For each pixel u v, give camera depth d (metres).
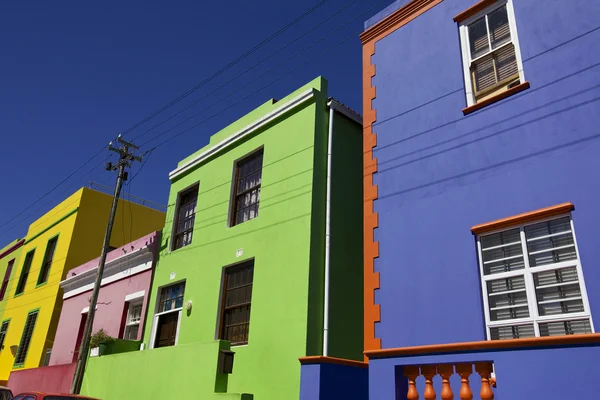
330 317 10.38
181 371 10.69
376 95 10.32
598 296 6.33
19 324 23.53
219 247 13.11
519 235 7.41
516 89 8.05
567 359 5.30
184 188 15.86
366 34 11.16
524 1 8.55
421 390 7.30
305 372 8.40
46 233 24.84
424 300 7.94
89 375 13.59
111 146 17.27
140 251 16.16
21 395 9.98
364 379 8.75
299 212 11.22
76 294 20.06
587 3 7.77
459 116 8.70
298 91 13.12
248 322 11.46
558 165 7.23
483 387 5.80
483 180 7.96
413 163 9.02
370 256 8.91
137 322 15.64
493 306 7.39
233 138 14.20
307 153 11.71
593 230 6.61
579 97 7.36
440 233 8.16
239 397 9.14
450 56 9.32
